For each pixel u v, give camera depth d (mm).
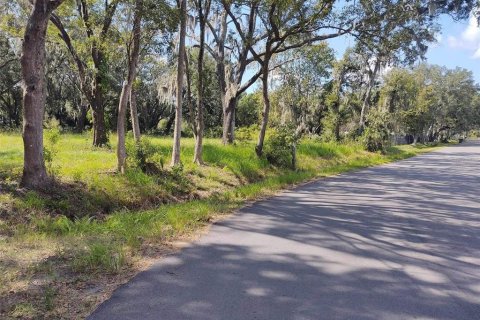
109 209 10039
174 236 7156
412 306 4449
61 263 5406
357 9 15969
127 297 4547
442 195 12391
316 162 22125
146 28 11594
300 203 10727
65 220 7867
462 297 4723
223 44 23859
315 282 5090
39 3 8750
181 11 12734
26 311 4059
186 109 44531
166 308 4297
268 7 16344
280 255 6164
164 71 30781
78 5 17781
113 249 6059
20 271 5020
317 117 42062
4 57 34438
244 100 48344
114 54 14242
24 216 8078
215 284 4973
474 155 35906
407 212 9648
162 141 22688
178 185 12586
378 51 17578
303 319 4094
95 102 18859
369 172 19734
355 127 36656
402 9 15656
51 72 33500
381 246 6727
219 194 12578
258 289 4840
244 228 7871
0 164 11383
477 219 8992
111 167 12398
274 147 18984
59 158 13492
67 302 4348
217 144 21750
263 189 12930
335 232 7609
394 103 49719
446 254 6363
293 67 36844
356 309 4344
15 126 38438
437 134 83125
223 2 17250
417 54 17156
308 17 15961
